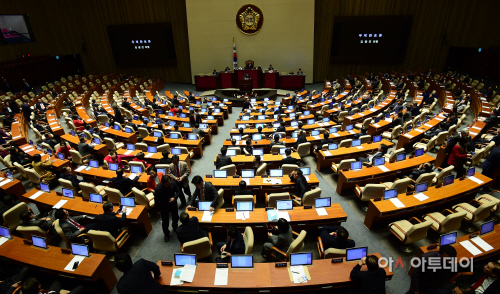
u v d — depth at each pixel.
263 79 23.44
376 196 6.84
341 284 4.24
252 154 9.10
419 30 22.58
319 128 11.70
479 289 4.31
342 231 4.84
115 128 12.50
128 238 6.11
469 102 13.90
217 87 24.09
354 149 9.25
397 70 24.45
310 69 24.69
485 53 20.47
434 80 19.50
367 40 23.02
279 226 4.91
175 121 13.66
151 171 7.30
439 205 6.77
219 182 7.23
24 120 14.38
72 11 24.97
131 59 26.31
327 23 23.47
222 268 4.50
